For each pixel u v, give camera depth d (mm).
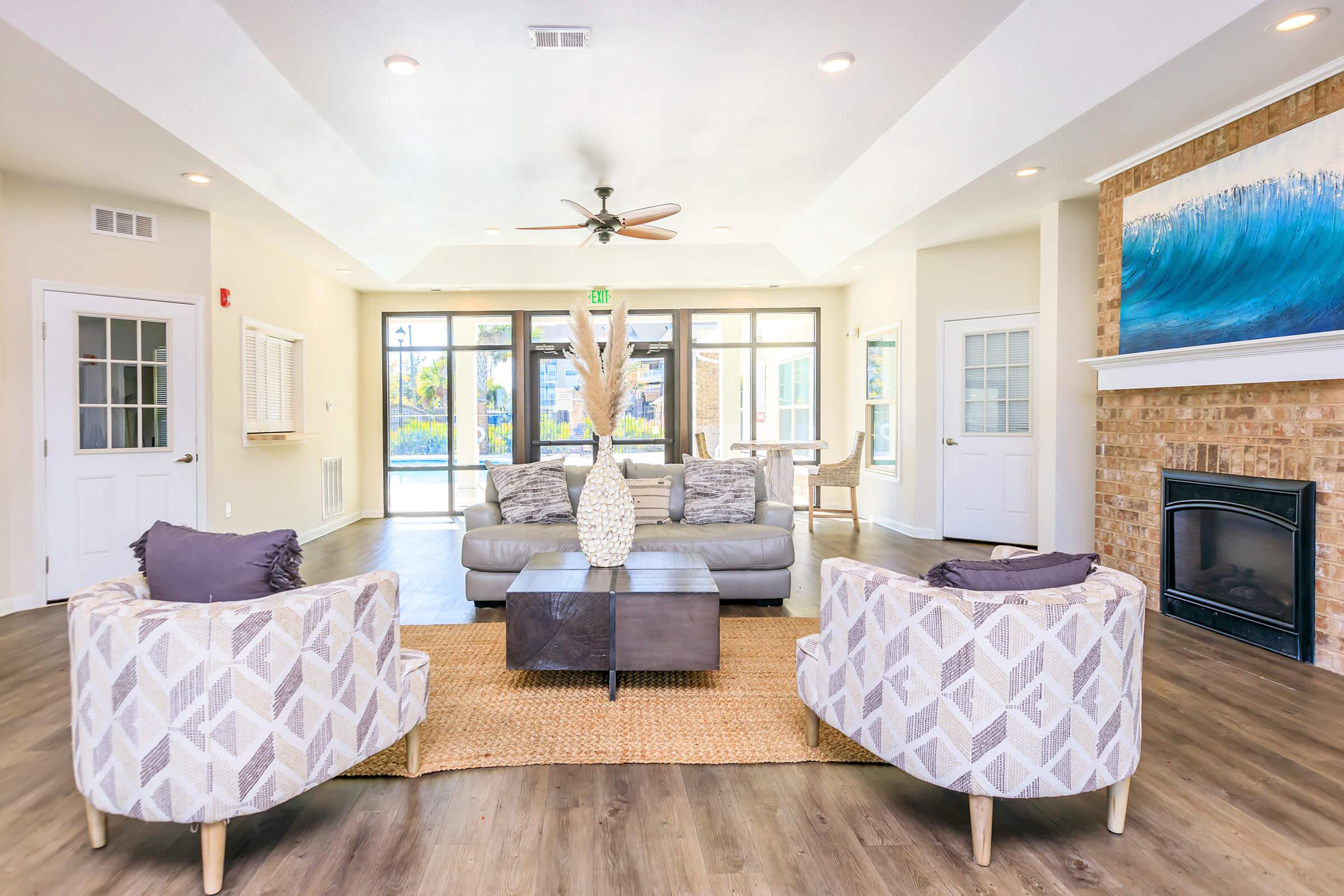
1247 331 2980
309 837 1706
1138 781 1961
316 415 6180
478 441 7645
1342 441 2693
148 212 4145
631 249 6895
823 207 5348
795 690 2674
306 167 4141
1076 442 4352
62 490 3877
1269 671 2762
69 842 1680
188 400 4309
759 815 1815
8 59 2539
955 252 5727
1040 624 1562
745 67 3182
